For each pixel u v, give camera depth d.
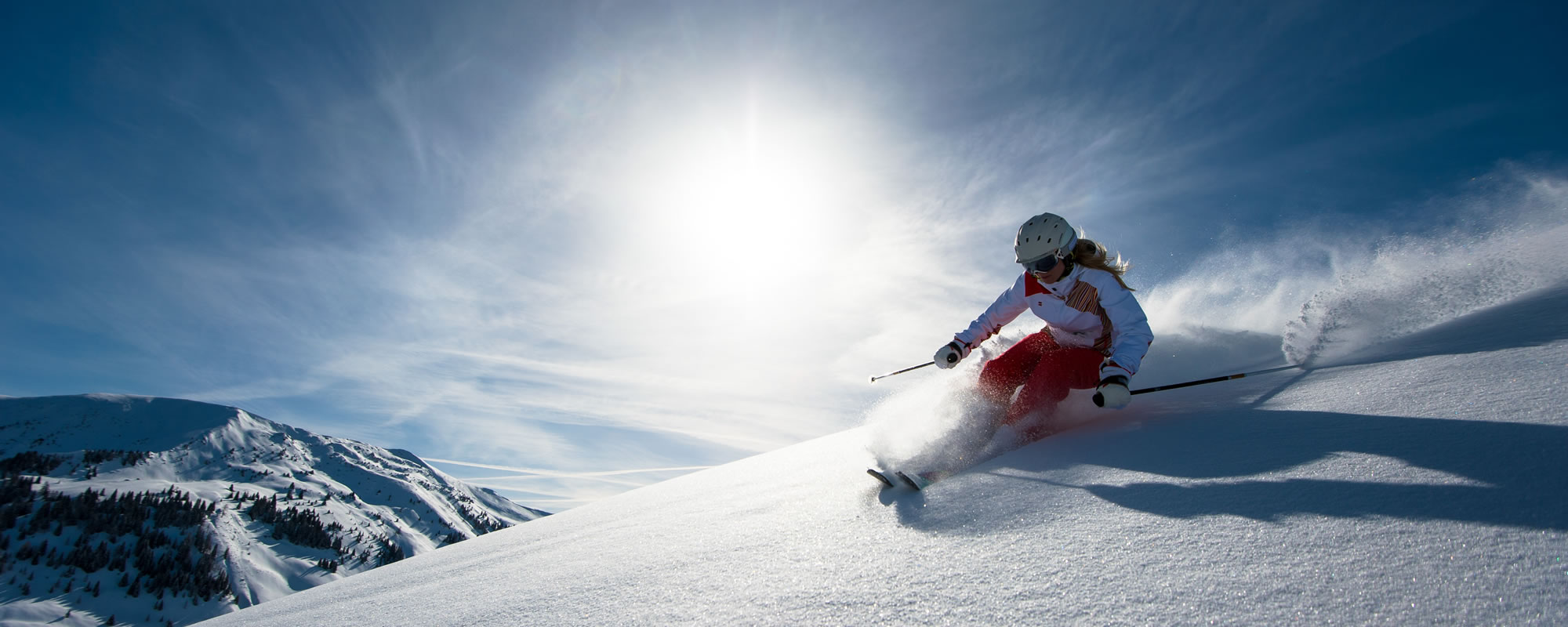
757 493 2.86
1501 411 1.56
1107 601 1.06
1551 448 1.23
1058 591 1.13
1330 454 1.53
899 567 1.42
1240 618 0.94
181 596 140.50
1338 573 0.99
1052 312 2.99
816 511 2.15
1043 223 2.92
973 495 1.88
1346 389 2.24
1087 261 2.90
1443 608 0.85
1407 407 1.82
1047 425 2.73
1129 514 1.42
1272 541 1.14
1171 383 3.44
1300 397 2.28
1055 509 1.58
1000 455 2.51
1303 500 1.28
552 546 2.86
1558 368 1.79
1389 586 0.92
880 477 2.25
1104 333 2.94
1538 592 0.83
